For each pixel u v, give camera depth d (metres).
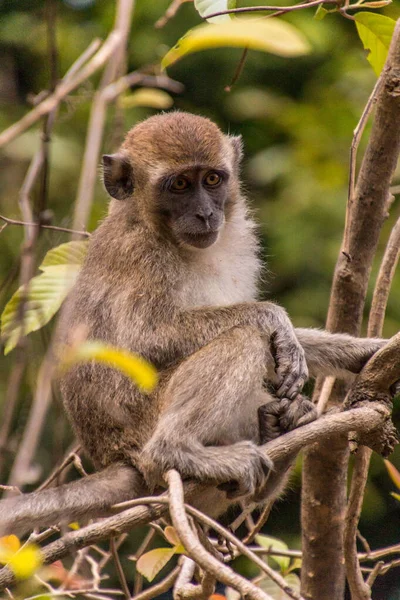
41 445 18.17
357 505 9.68
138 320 11.14
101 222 12.49
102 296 11.30
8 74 10.95
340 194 22.61
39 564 7.71
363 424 9.10
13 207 19.94
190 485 9.73
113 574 19.50
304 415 10.23
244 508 10.98
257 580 10.90
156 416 10.67
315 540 10.86
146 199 11.87
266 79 25.48
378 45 10.51
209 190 12.05
